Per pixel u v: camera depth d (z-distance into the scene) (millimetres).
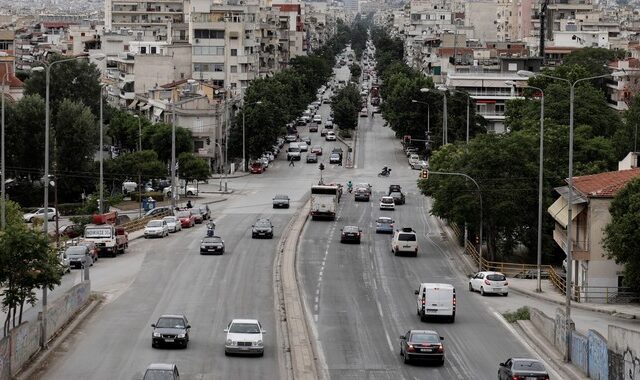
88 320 148250
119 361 123750
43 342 128625
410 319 155000
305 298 170125
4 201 179375
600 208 178750
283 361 125875
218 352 129750
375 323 151375
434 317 153500
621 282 178750
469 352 133250
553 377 120438
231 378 116562
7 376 111188
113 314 152750
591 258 178875
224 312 155375
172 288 174875
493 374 120938
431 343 125062
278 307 159875
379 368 123625
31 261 125062
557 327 134875
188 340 134750
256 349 127750
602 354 115750
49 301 158625
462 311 163625
